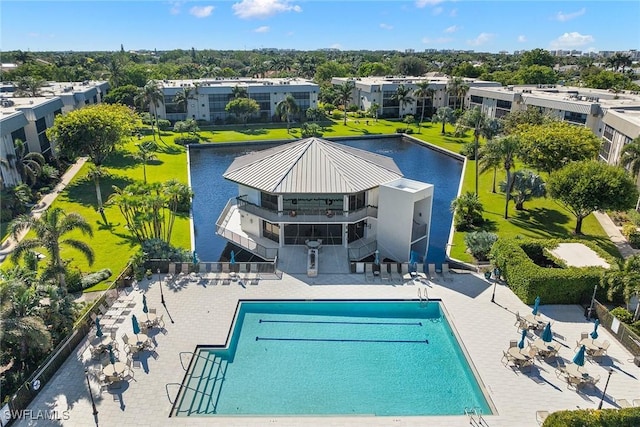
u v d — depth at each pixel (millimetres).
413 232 37625
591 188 39062
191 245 41094
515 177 48250
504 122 73000
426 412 21688
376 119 112438
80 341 26250
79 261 37000
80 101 85562
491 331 27422
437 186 62781
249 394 22844
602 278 28594
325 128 101375
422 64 182375
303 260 36812
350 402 22328
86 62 191750
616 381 23094
